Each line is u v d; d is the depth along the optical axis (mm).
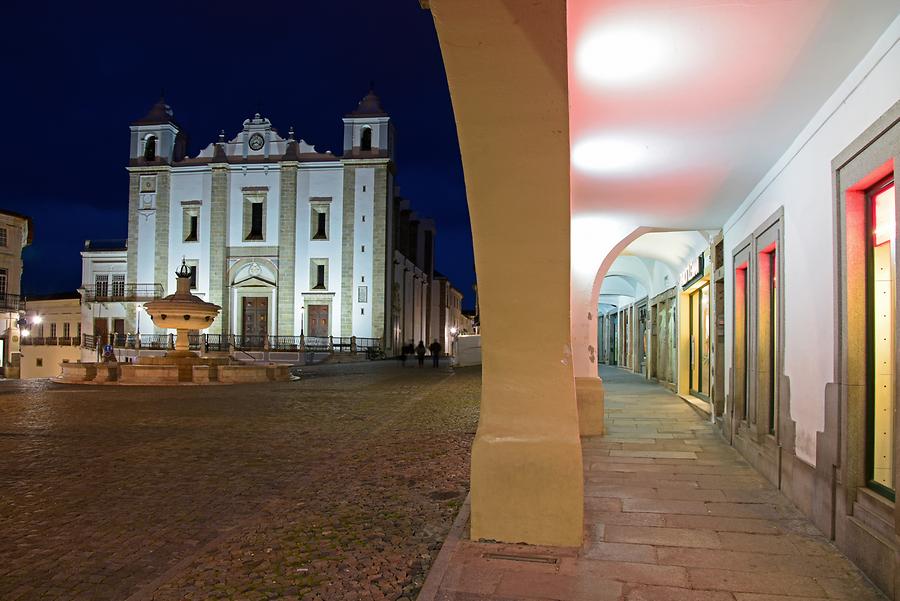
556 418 4754
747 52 4441
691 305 15242
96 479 7004
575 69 4766
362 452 8602
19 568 4453
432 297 66125
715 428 10570
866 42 4215
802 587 3965
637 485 6656
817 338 5277
